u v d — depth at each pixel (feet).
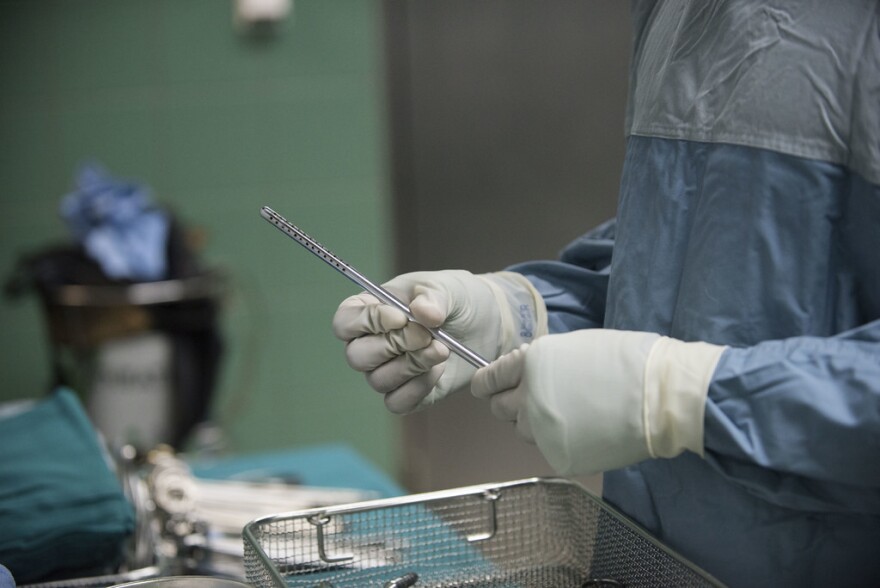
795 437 1.89
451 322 2.48
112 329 6.84
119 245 6.99
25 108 8.21
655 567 2.23
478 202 6.37
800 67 2.13
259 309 8.87
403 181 7.33
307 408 9.07
